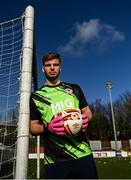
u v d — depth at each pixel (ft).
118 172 34.09
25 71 9.43
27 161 8.43
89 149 7.38
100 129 163.12
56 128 7.11
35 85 15.58
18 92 10.68
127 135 159.33
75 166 6.99
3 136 12.17
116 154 93.66
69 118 7.15
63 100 7.62
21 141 8.53
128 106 162.40
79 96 8.00
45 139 7.54
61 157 7.11
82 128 7.22
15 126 11.70
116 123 163.32
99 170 37.73
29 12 10.30
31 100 7.93
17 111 10.85
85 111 7.95
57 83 8.12
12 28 11.50
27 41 9.86
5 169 11.96
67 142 7.17
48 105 7.59
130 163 52.44
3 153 12.17
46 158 7.29
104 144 127.85
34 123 7.72
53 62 8.04
